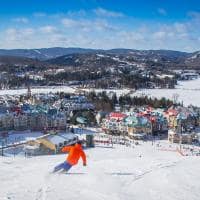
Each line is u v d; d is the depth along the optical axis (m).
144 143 167.75
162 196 22.81
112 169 30.75
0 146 145.00
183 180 27.39
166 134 196.62
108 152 135.50
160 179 27.44
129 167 32.03
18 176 26.00
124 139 177.88
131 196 22.20
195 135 179.75
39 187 22.30
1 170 28.55
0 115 193.25
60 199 20.05
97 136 183.62
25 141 159.12
